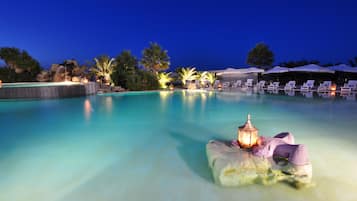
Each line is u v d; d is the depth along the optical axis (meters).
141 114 8.40
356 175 3.16
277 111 8.55
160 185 3.03
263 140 3.49
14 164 3.79
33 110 9.59
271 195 2.69
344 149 4.19
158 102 12.20
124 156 4.08
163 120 7.20
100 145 4.71
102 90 19.00
